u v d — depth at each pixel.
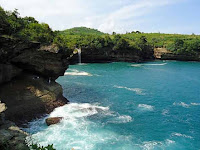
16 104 22.58
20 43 22.55
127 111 27.89
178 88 41.97
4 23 21.72
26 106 23.23
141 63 91.62
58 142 18.73
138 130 22.19
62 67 30.59
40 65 27.72
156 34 154.00
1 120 16.03
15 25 23.23
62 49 28.84
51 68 28.84
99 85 43.31
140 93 37.34
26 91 24.67
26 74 27.50
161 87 42.62
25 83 25.67
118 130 21.92
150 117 25.97
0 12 22.22
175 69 71.31
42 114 24.08
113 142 19.39
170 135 21.38
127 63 89.75
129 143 19.41
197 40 110.75
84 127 22.03
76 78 50.78
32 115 23.09
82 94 35.69
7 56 22.56
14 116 21.56
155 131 22.17
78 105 28.72
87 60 91.25
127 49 95.62
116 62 93.50
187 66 80.50
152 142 19.83
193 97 35.44
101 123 23.36
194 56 101.12
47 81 29.23
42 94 25.86
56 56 28.38
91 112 26.39
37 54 26.25
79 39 95.75
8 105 21.86
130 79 51.09
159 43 119.81
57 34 32.03
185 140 20.38
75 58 86.00
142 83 46.44
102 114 26.16
